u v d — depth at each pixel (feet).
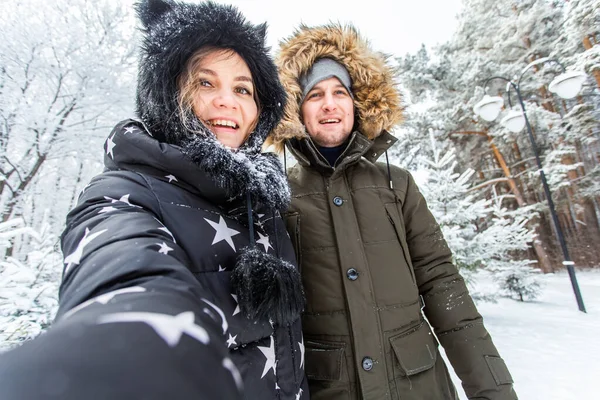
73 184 20.12
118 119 20.36
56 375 0.81
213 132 3.10
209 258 2.31
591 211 51.44
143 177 2.32
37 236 9.71
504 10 48.21
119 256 1.47
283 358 2.67
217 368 1.11
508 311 23.24
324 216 4.36
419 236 4.91
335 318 3.84
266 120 3.88
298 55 5.27
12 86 17.39
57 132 18.37
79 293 1.40
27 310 7.90
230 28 3.28
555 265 51.44
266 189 2.90
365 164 4.97
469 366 4.17
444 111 44.75
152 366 0.94
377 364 3.59
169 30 3.04
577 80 19.17
